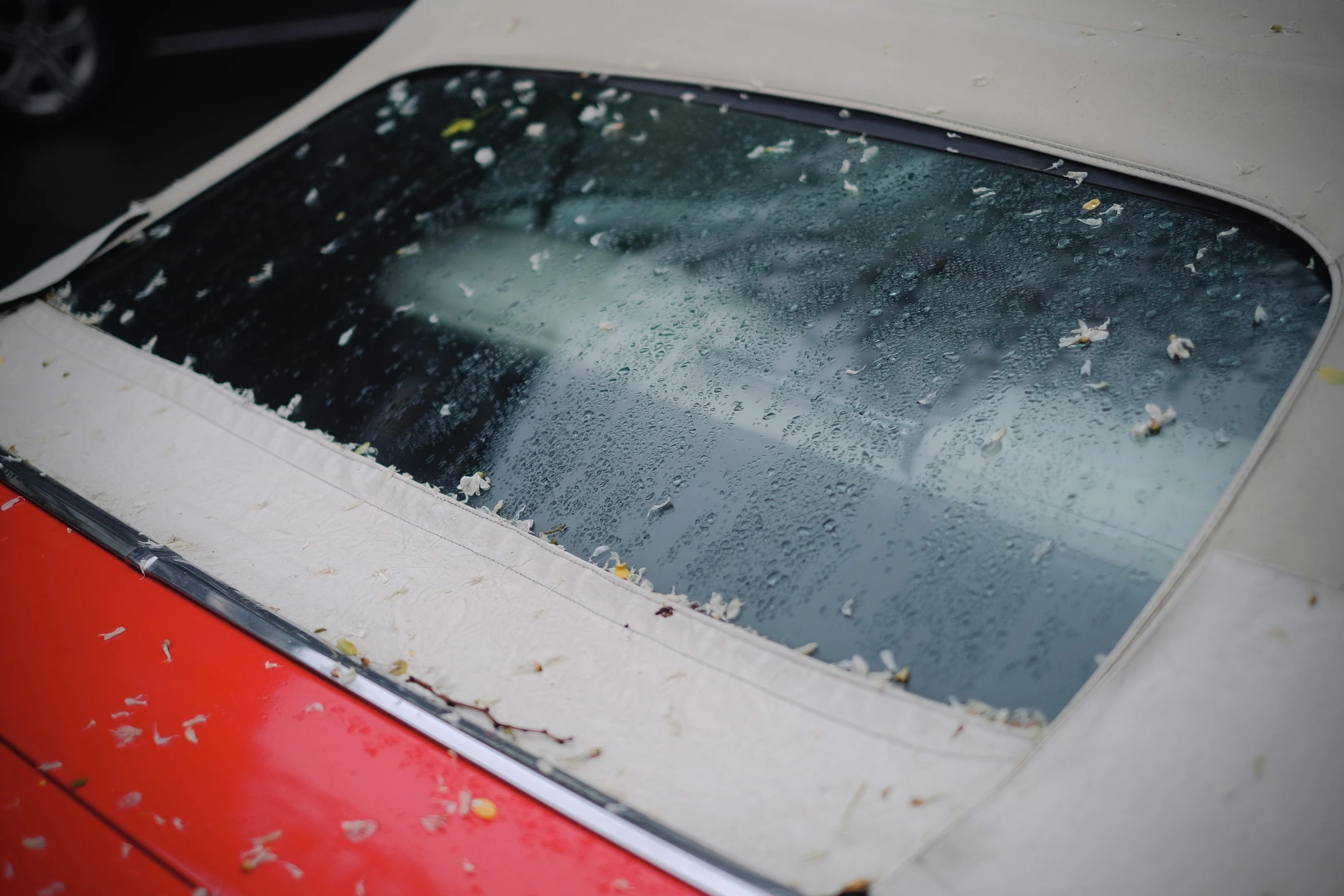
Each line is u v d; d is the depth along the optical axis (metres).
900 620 1.00
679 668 1.02
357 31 5.64
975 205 1.33
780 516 1.10
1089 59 1.46
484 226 1.53
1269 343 1.10
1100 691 0.92
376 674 1.05
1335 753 0.85
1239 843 0.82
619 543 1.12
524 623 1.08
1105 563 0.99
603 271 1.40
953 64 1.52
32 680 1.13
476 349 1.36
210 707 1.06
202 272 1.63
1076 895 0.82
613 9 1.83
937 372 1.16
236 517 1.25
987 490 1.06
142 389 1.46
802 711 0.96
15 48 4.91
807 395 1.18
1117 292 1.18
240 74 5.39
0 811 1.03
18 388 1.52
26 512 1.32
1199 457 1.03
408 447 1.28
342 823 0.95
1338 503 0.97
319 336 1.46
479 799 0.95
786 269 1.32
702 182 1.48
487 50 1.86
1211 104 1.35
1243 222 1.22
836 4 1.67
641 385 1.25
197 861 0.95
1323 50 1.37
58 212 4.50
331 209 1.66
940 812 0.88
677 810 0.92
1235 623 0.93
